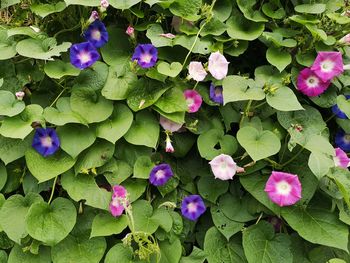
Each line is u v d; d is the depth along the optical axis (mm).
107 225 521
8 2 605
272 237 556
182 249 559
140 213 540
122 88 550
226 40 586
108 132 535
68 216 521
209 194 578
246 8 610
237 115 586
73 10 597
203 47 580
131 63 550
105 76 558
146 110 563
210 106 594
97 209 546
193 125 568
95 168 544
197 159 598
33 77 578
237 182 586
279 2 623
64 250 522
